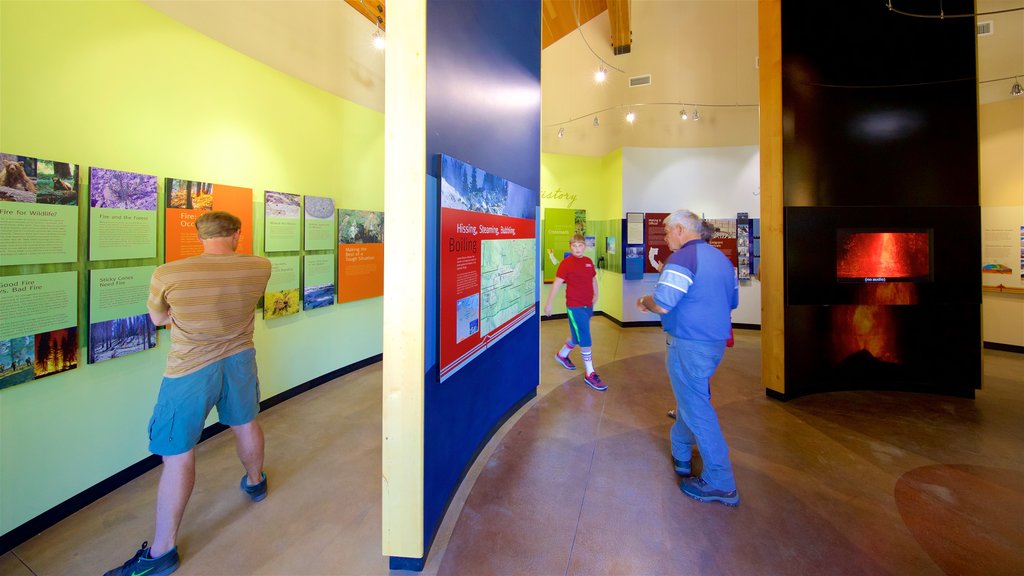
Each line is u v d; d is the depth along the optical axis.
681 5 5.59
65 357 1.94
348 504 2.04
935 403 3.33
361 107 4.13
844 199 3.38
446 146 1.84
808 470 2.34
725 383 3.88
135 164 2.26
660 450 2.60
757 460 2.45
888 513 1.95
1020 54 4.46
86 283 2.04
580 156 7.18
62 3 1.92
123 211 2.17
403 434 1.58
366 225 4.22
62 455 1.94
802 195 3.33
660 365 4.57
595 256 7.51
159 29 2.37
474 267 2.19
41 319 1.84
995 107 4.73
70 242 1.95
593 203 7.38
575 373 4.26
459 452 2.13
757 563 1.64
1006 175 4.72
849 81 3.36
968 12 3.26
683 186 6.49
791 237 3.32
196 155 2.61
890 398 3.45
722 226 6.43
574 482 2.23
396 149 1.56
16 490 1.77
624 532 1.83
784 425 2.94
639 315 6.69
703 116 6.06
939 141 3.33
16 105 1.76
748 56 5.56
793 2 3.25
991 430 2.83
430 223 1.68
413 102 1.55
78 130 2.00
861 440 2.70
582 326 3.79
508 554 1.69
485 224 2.35
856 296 3.41
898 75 3.36
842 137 3.37
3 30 1.72
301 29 3.14
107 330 2.11
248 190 2.97
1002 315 4.84
